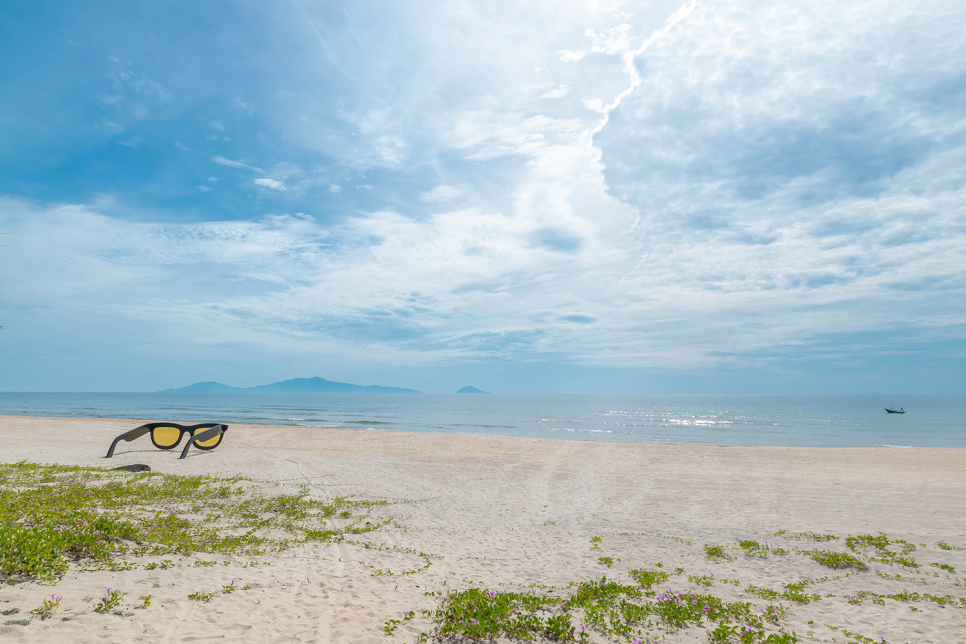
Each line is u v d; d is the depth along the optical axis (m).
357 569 7.69
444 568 8.12
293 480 16.42
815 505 14.26
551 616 5.82
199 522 9.80
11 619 4.19
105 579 5.66
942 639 5.46
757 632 5.43
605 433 47.59
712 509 13.74
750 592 7.13
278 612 5.53
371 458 22.75
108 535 7.02
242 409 86.44
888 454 26.25
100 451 21.59
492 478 18.38
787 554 9.21
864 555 9.03
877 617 6.13
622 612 6.02
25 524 7.04
